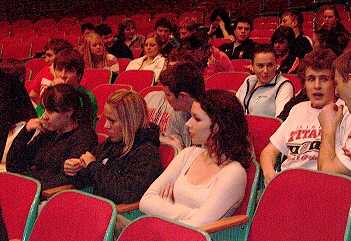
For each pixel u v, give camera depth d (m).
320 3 10.15
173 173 2.80
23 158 3.53
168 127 3.65
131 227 2.05
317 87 2.98
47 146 3.47
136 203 2.91
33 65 7.26
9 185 2.64
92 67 6.53
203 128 2.66
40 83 5.53
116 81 5.93
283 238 2.31
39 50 9.55
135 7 12.93
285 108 3.72
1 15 14.04
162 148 3.13
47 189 3.13
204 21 10.50
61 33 10.84
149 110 3.96
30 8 13.94
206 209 2.53
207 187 2.63
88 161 3.07
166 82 3.47
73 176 3.14
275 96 4.16
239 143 2.63
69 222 2.23
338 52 4.45
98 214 2.16
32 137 3.57
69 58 4.14
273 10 11.22
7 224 2.58
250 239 2.43
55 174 3.35
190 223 2.51
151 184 2.86
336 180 2.21
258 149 3.39
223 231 2.56
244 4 11.58
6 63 3.42
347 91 2.43
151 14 11.84
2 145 2.19
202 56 5.45
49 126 3.42
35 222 2.34
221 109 2.63
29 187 2.57
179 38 6.67
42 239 2.29
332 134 2.67
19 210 2.55
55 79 4.17
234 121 2.63
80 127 3.42
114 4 13.18
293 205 2.31
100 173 3.01
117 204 2.92
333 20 7.04
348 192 2.16
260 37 8.04
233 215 2.65
